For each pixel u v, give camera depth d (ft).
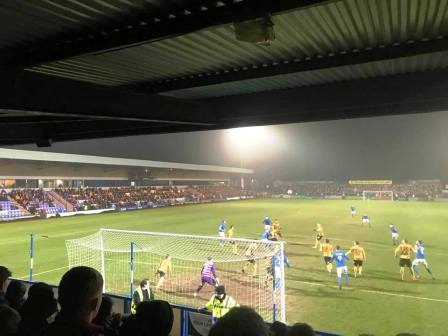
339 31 15.76
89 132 33.06
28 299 10.55
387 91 21.98
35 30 14.65
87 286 7.56
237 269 53.52
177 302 40.55
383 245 75.10
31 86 16.63
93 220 122.31
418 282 47.70
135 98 21.11
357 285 46.50
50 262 58.65
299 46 17.40
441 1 13.17
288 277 50.31
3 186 156.46
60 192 157.89
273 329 15.06
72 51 15.90
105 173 195.93
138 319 7.88
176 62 19.15
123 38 14.96
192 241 74.23
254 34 12.83
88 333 7.38
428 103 22.53
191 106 25.04
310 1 11.70
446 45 16.58
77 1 12.59
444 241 79.25
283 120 26.22
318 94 23.70
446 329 32.60
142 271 52.54
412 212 147.95
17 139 33.12
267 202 224.33
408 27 15.38
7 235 88.43
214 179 304.30
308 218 126.31
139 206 173.47
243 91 25.14
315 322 34.65
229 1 12.76
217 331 5.41
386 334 31.89
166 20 14.10
